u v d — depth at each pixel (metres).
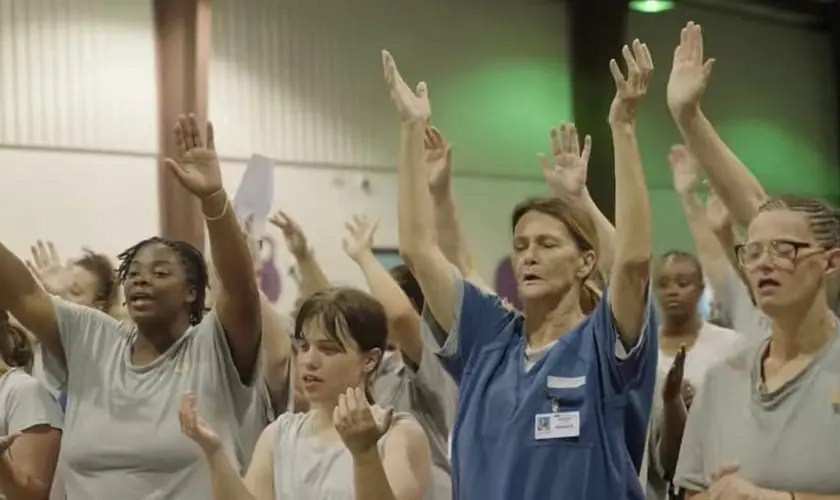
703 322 5.07
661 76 9.63
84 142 7.25
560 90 9.38
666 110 9.68
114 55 7.36
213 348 3.44
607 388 2.71
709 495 2.63
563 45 9.41
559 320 2.87
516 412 2.75
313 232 8.16
